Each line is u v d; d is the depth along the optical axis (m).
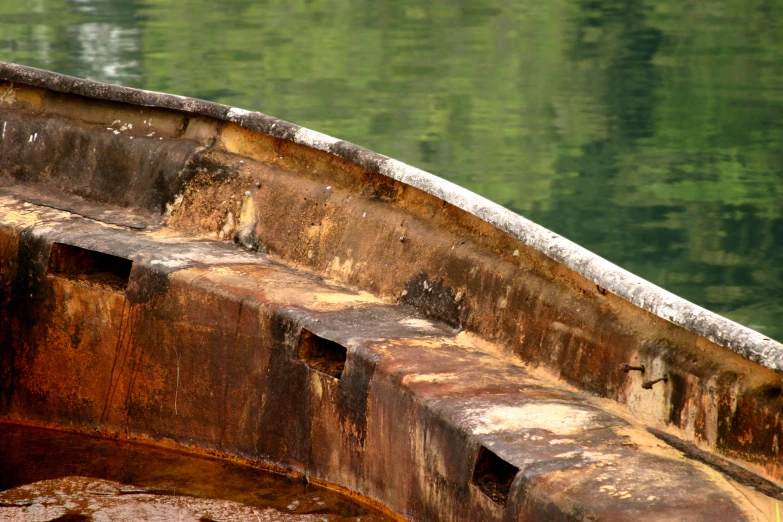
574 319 8.00
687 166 30.42
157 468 9.19
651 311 7.20
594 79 38.94
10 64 11.79
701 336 7.08
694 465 6.67
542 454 6.77
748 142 32.09
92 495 8.67
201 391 9.23
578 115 34.91
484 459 7.05
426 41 44.75
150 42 43.28
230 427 9.12
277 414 8.79
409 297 9.25
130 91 11.26
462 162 31.02
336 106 35.78
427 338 8.58
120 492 8.73
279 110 35.06
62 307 9.87
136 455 9.50
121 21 47.19
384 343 8.34
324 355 8.75
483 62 41.44
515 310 8.45
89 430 9.95
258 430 8.95
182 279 9.24
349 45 44.25
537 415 7.32
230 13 49.66
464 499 7.10
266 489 8.68
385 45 44.03
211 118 11.01
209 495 8.62
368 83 38.47
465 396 7.54
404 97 36.78
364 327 8.65
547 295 8.26
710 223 27.06
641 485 6.37
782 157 30.83
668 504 6.14
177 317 9.27
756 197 28.34
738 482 6.46
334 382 8.29
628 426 7.24
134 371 9.58
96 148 11.32
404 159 30.97
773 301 23.16
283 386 8.71
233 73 39.44
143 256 9.62
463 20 49.00
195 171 10.81
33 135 11.63
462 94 37.31
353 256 9.74
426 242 9.29
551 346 8.12
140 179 11.05
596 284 7.82
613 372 7.66
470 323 8.75
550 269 8.35
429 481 7.47
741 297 23.33
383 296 9.43
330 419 8.40
